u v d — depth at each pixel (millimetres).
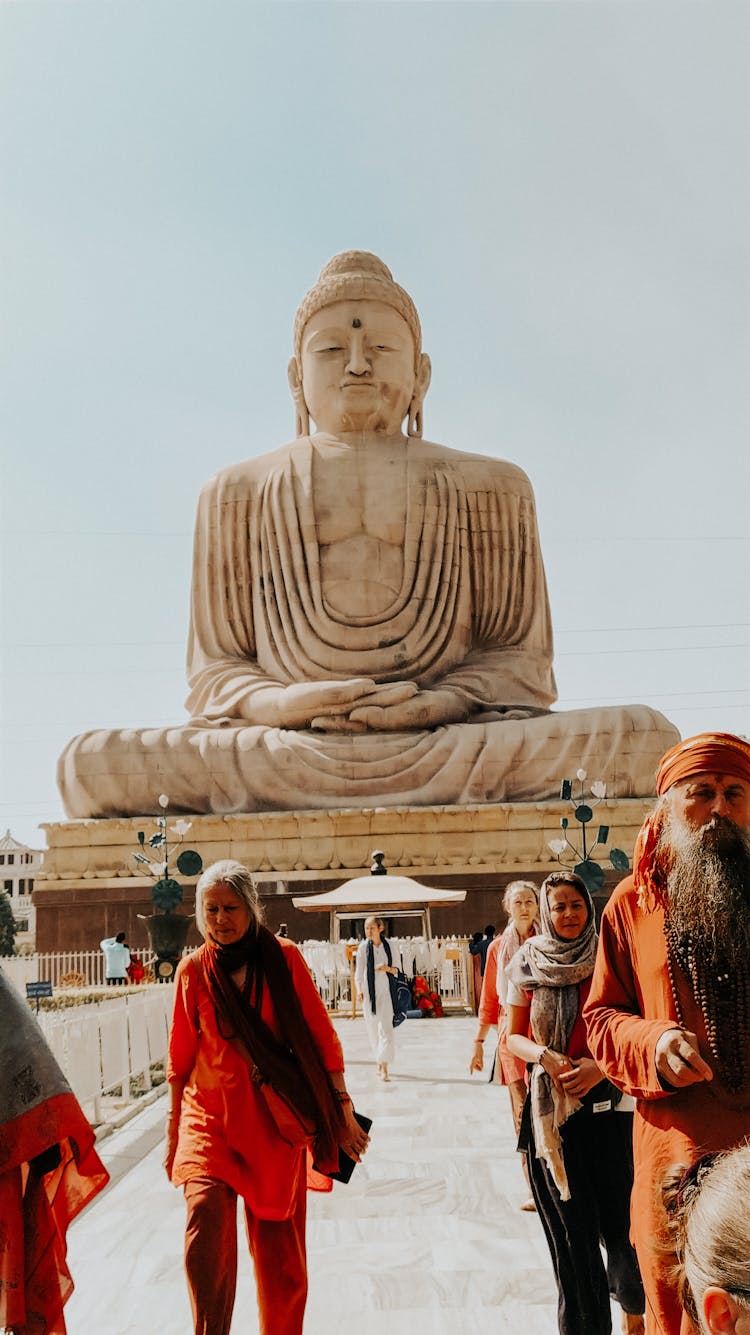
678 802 4270
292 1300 5188
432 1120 10984
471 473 30469
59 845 27172
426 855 26656
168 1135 5430
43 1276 4832
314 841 26766
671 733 27266
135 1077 14617
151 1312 6141
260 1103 5250
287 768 27172
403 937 25453
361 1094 12656
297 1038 5332
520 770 27000
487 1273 6543
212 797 27250
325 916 26453
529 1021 5625
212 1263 4895
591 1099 5371
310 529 29688
